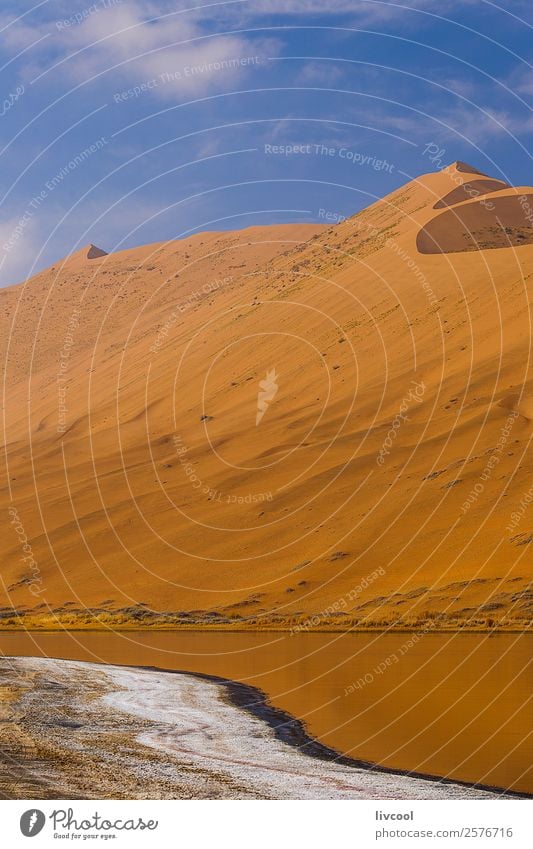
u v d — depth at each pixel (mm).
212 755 16234
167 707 21609
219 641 39594
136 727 19047
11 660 31078
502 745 16484
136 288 181000
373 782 14203
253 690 24047
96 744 17062
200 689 24391
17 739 17266
